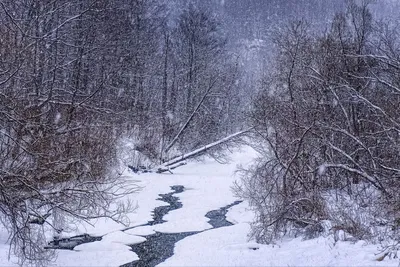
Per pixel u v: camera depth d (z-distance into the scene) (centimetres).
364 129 1753
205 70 4462
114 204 1984
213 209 2120
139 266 1255
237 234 1561
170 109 4372
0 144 1306
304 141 1533
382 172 1503
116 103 3164
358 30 1967
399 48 1684
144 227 1733
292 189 1442
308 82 1838
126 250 1409
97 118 2316
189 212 2031
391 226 1225
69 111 1817
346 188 1653
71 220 1561
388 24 1912
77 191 1405
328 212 1363
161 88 4766
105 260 1295
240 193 2430
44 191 1334
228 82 4153
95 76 3062
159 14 4925
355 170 1439
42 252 1152
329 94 1792
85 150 1764
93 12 2861
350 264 958
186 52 4925
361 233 1195
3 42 1425
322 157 1623
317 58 1952
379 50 1773
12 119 1274
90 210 1529
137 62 4075
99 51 2991
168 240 1559
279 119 1598
